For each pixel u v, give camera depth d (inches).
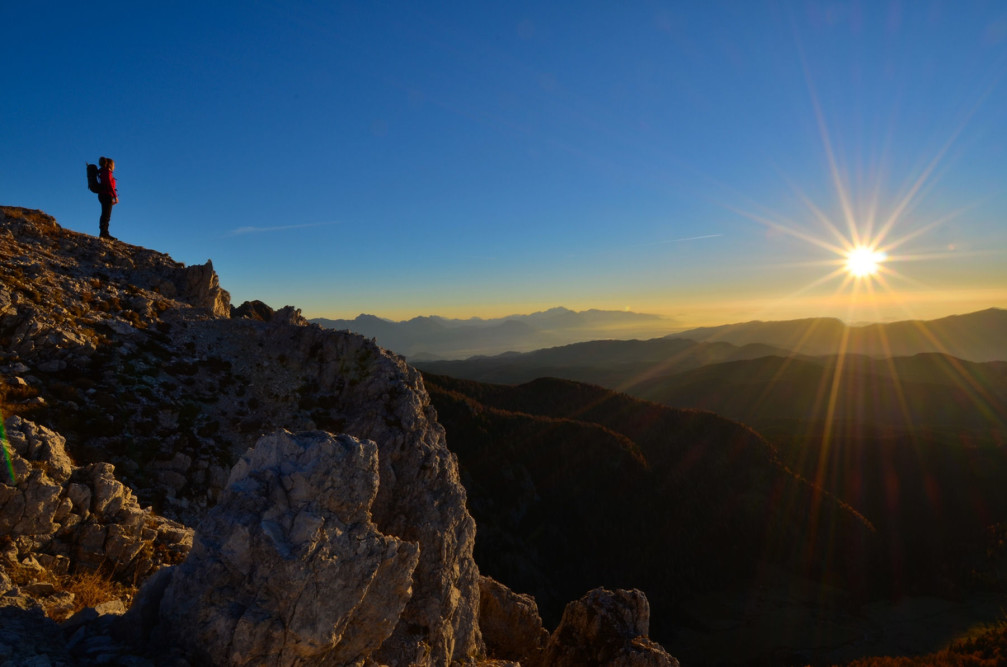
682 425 6934.1
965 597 4810.5
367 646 403.2
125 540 553.0
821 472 7062.0
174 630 343.9
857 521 5615.2
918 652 4010.8
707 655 3937.0
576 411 7662.4
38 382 820.0
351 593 368.8
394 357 1099.9
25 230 1312.7
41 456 552.4
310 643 344.5
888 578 5039.4
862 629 4313.5
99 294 1122.7
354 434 880.3
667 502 5221.5
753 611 4466.0
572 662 820.0
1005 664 3169.3
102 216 1546.5
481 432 5182.1
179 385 974.4
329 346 1112.2
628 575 4503.0
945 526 6003.9
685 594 4547.2
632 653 776.9
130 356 978.1
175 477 808.3
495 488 4677.7
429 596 732.0
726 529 5231.3
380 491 790.5
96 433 794.8
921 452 7322.8
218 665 327.0
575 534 4608.8
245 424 952.3
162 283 1323.8
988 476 6697.8
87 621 370.0
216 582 343.3
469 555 850.8
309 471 370.9
